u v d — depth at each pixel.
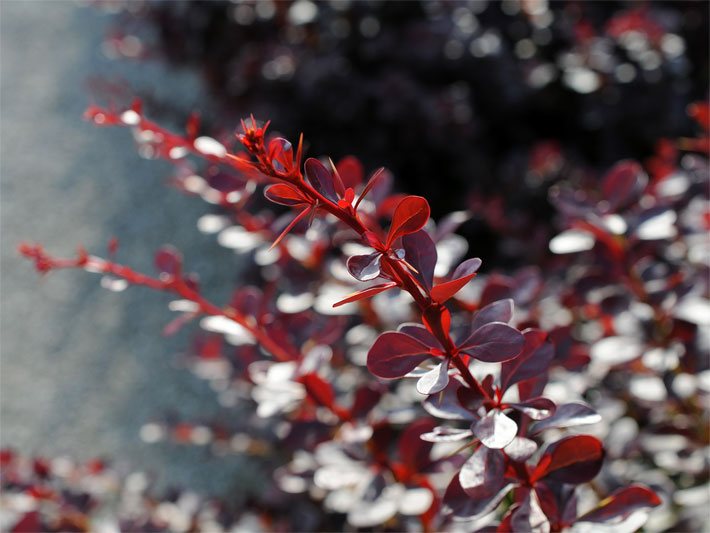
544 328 0.59
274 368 0.53
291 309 0.59
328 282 0.61
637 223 0.57
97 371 1.58
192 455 1.35
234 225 0.63
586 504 0.53
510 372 0.44
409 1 1.29
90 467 0.76
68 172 2.14
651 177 1.19
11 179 2.13
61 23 2.76
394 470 0.53
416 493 0.52
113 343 1.64
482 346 0.41
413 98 1.22
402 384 0.64
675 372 0.57
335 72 1.24
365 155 1.31
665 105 1.18
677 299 0.56
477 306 0.55
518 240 0.94
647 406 0.62
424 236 0.43
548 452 0.44
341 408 0.54
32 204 2.04
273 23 1.38
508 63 1.24
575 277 0.66
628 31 1.17
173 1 1.40
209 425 0.83
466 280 0.39
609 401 0.60
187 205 1.97
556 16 1.32
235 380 0.78
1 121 2.34
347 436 0.53
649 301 0.58
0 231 1.96
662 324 0.57
